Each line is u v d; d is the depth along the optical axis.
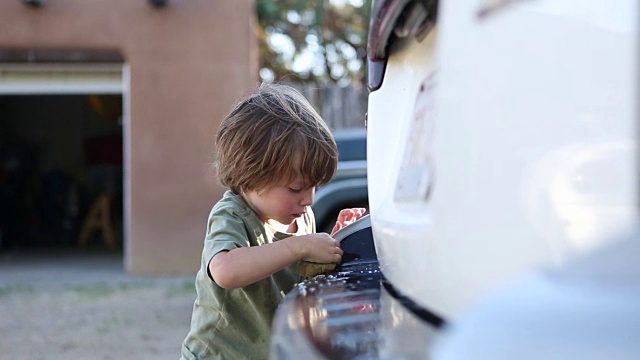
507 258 0.77
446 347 0.63
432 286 0.92
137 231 9.48
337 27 15.67
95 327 6.52
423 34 1.16
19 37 9.37
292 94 2.01
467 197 0.83
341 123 9.78
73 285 8.80
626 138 0.70
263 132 1.85
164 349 5.73
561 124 0.74
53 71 9.61
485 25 0.83
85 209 14.45
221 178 1.97
